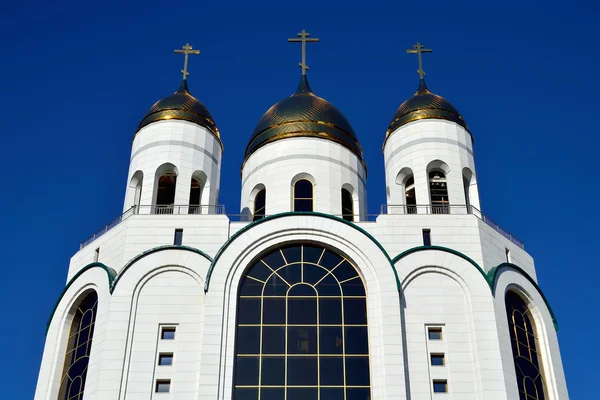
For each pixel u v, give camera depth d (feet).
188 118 190.80
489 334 154.61
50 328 168.86
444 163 184.34
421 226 167.12
